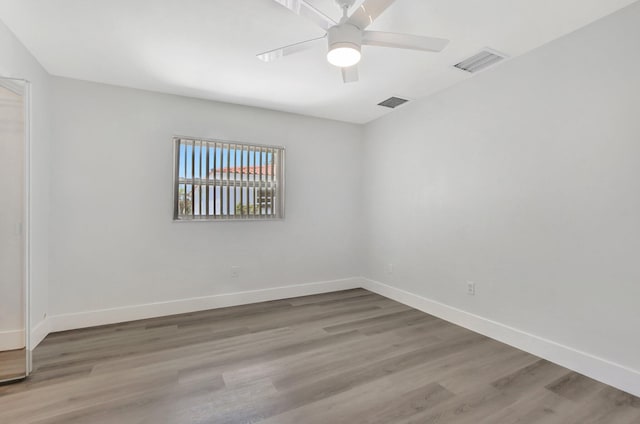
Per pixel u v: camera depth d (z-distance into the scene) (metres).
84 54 2.49
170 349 2.51
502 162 2.64
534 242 2.42
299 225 4.03
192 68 2.73
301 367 2.24
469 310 2.94
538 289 2.39
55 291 2.84
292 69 2.76
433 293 3.34
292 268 3.99
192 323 3.07
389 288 3.95
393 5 1.89
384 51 2.44
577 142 2.16
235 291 3.65
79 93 2.94
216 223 3.54
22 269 2.17
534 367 2.23
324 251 4.21
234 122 3.62
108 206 3.05
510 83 2.58
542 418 1.71
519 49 2.42
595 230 2.07
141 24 2.10
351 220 4.40
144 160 3.20
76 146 2.93
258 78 2.94
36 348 2.51
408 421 1.68
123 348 2.52
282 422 1.66
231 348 2.54
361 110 3.86
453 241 3.10
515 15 2.00
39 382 2.03
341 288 4.32
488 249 2.76
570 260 2.20
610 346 2.00
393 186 3.89
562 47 2.24
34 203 2.54
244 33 2.20
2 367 2.05
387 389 1.97
